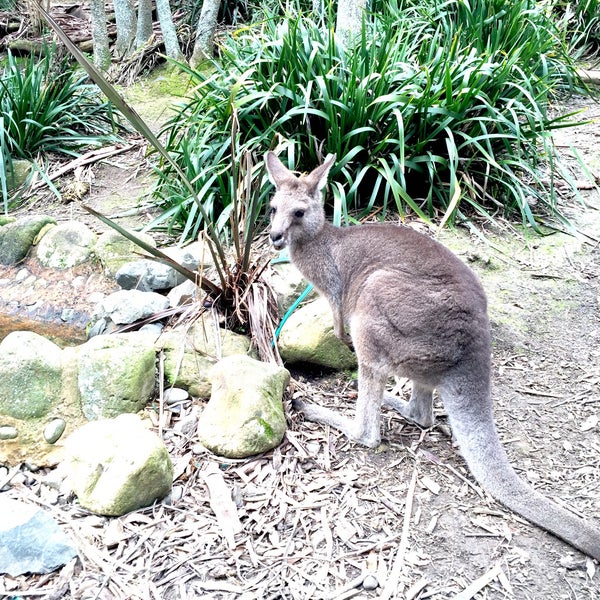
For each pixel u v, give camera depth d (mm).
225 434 1479
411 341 1397
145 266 2064
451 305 1379
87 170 2850
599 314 1949
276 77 2428
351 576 1226
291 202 1606
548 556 1262
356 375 1773
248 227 1741
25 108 2920
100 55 3822
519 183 2344
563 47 3150
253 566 1245
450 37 2820
